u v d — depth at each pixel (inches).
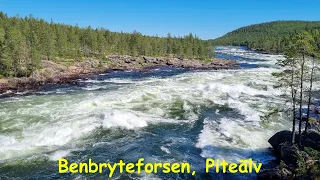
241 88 2078.0
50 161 909.8
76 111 1435.8
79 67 3759.8
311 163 766.5
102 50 4975.4
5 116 1352.1
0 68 2856.8
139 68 4168.3
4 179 802.2
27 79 2716.5
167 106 1588.3
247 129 1218.6
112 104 1599.4
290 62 920.9
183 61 4997.5
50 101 1675.7
